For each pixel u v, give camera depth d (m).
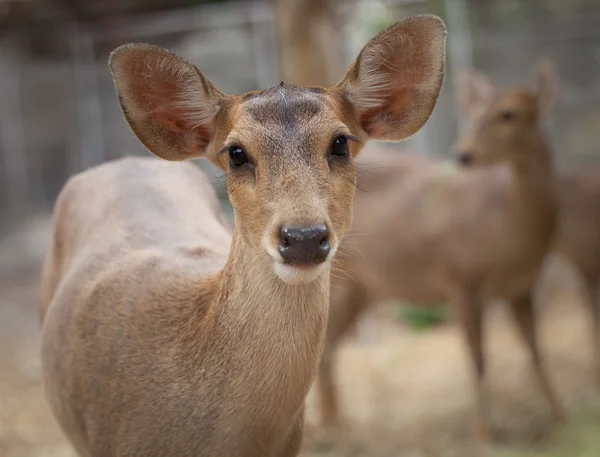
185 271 3.18
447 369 7.17
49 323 3.45
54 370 3.33
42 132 11.55
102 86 10.85
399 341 8.17
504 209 5.96
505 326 8.30
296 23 6.93
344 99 3.00
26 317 8.79
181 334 2.95
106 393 3.05
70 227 3.85
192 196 3.86
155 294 3.11
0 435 5.62
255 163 2.69
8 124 11.73
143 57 3.00
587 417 5.70
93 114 10.89
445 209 6.17
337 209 2.70
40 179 11.77
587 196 7.21
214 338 2.86
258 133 2.68
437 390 6.71
